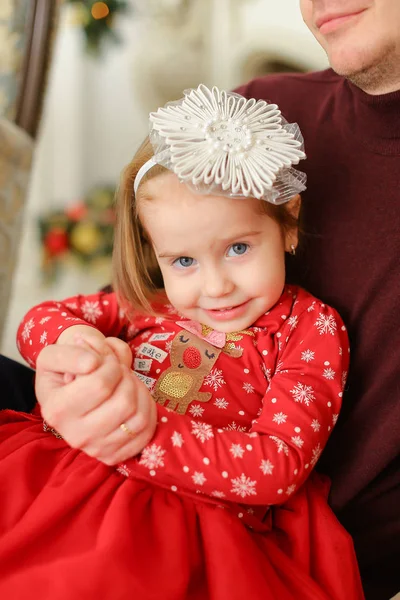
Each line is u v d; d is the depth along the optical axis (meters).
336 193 0.89
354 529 0.84
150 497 0.73
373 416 0.83
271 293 0.82
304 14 0.85
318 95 0.98
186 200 0.76
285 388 0.78
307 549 0.75
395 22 0.75
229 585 0.66
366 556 0.84
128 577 0.64
